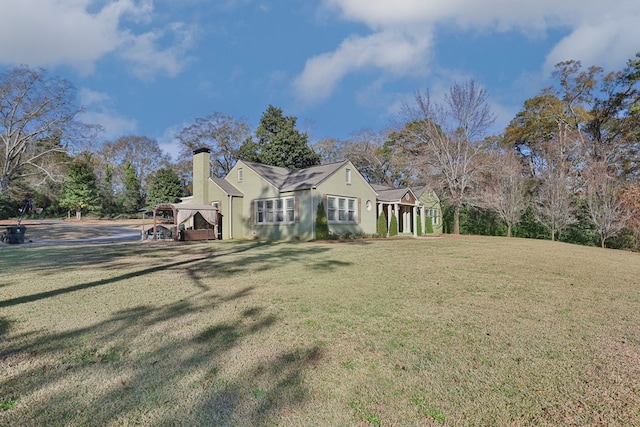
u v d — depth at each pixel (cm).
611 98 2598
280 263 959
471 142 2575
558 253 1254
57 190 3888
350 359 333
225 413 244
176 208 1878
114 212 4500
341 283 683
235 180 2200
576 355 344
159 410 247
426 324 436
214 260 1022
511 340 383
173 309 500
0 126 2825
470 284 678
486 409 250
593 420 237
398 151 3422
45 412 244
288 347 362
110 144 4891
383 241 1794
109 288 634
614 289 648
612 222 1802
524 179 2539
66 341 378
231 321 446
